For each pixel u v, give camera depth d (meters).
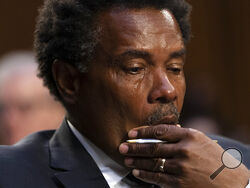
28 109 6.54
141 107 3.94
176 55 4.02
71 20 4.12
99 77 4.00
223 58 11.19
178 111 4.05
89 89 4.07
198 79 8.53
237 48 11.20
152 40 3.94
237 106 11.25
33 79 6.63
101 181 4.09
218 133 8.27
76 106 4.20
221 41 11.19
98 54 3.99
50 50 4.27
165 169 3.88
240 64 11.18
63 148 4.27
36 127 6.54
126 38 3.92
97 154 4.19
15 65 6.75
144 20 3.96
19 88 6.56
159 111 3.94
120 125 3.99
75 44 4.09
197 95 8.25
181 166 3.84
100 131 4.07
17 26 10.28
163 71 3.97
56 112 6.66
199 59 11.09
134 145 3.88
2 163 4.11
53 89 4.40
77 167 4.13
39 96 6.57
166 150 3.87
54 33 4.24
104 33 3.98
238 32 11.21
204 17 11.12
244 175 3.99
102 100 4.01
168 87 3.92
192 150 3.86
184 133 3.90
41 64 4.44
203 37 11.12
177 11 4.25
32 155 4.27
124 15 3.96
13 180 4.02
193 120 8.14
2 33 10.22
